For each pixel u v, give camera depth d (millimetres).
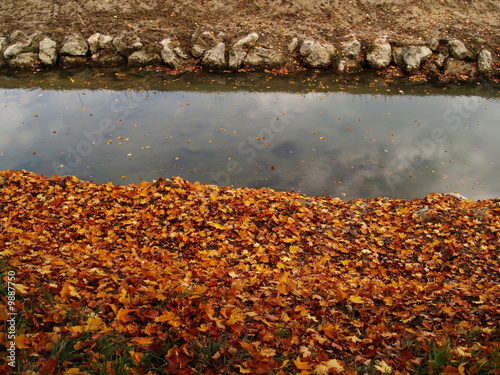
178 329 3385
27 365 2748
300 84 14773
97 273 4422
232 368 3074
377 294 4719
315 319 3900
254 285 4609
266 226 7090
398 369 3236
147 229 6848
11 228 6203
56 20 17953
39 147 10898
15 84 15148
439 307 4277
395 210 7727
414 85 14531
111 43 16766
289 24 17516
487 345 3439
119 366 2898
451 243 6445
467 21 17094
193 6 18469
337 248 6562
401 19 17484
